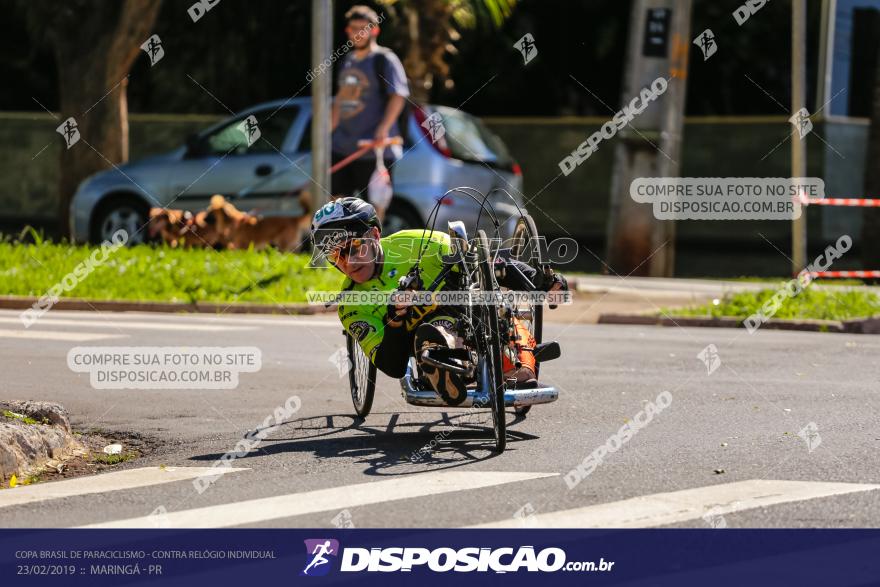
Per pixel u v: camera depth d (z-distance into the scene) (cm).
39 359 2358
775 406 1925
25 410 1666
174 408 1947
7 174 6406
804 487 1420
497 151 4144
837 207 5712
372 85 3666
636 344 2662
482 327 1645
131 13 4547
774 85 6394
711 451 1614
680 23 4112
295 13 6031
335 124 3691
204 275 3406
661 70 4125
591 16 6450
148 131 6262
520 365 1719
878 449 1614
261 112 4150
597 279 3944
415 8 4591
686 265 5103
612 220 4206
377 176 3684
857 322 2944
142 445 1714
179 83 6294
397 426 1823
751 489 1414
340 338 2714
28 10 5184
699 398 2000
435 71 4653
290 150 4091
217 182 4131
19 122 6378
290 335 2747
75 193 4572
